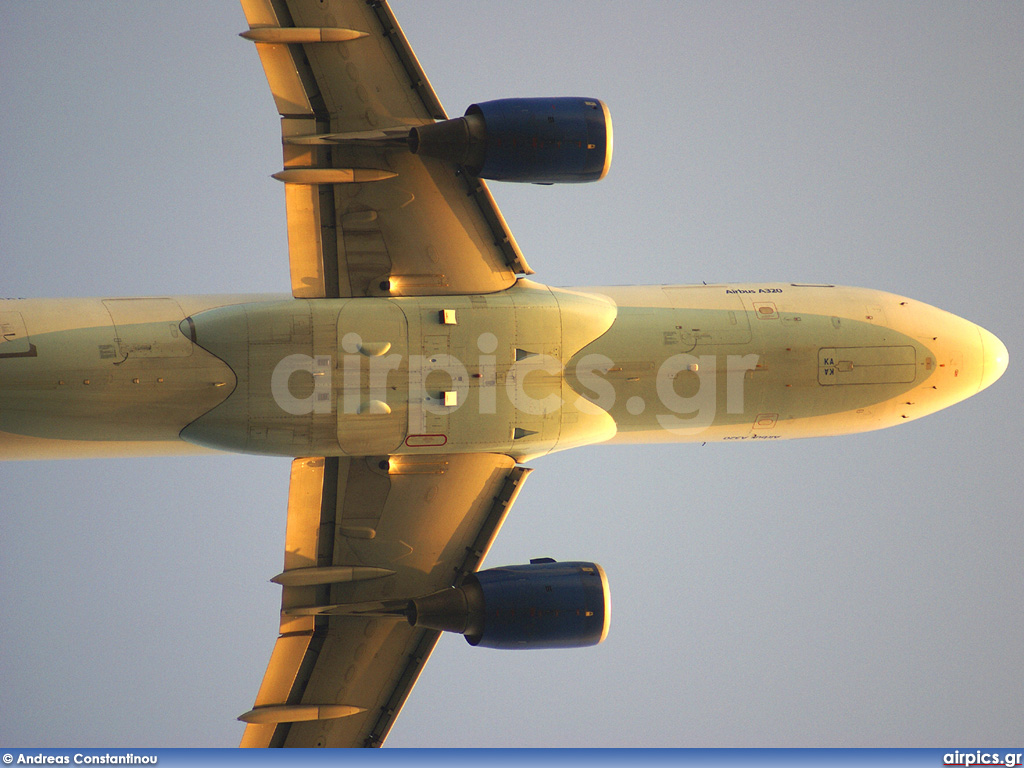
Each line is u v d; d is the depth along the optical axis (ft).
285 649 175.83
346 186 162.61
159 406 157.48
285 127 160.45
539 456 173.68
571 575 169.07
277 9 157.58
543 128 157.07
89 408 156.04
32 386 153.69
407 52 161.48
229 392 158.20
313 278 163.22
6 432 156.46
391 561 173.27
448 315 162.20
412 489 170.40
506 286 168.86
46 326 155.74
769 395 176.96
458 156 158.30
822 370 178.60
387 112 162.40
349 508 170.09
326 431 160.15
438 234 165.89
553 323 166.40
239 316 158.61
